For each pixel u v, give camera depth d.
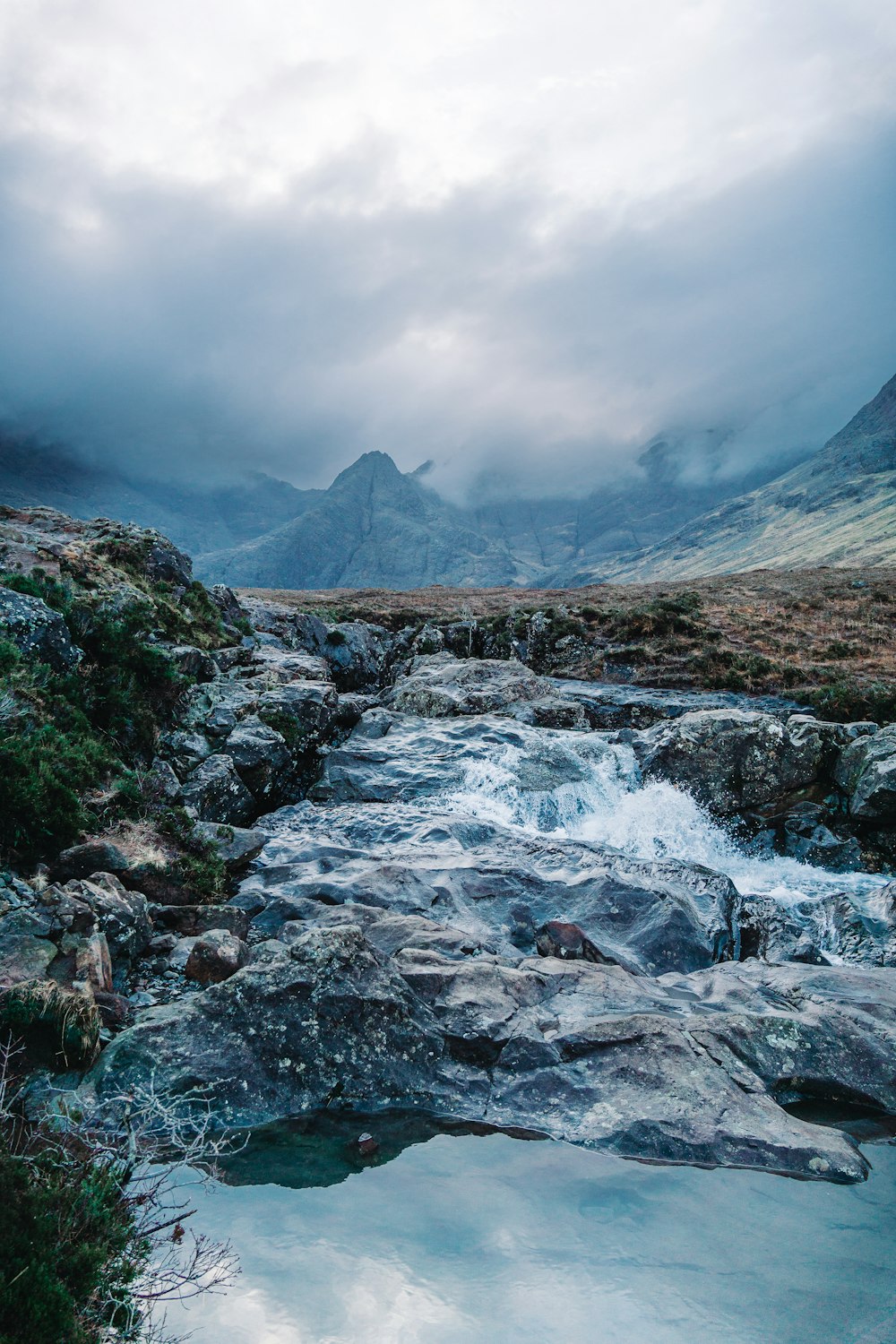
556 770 24.03
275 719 23.55
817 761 23.08
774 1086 9.13
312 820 20.25
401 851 17.34
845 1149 7.90
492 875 15.57
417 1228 6.62
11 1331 4.59
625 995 10.82
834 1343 5.34
